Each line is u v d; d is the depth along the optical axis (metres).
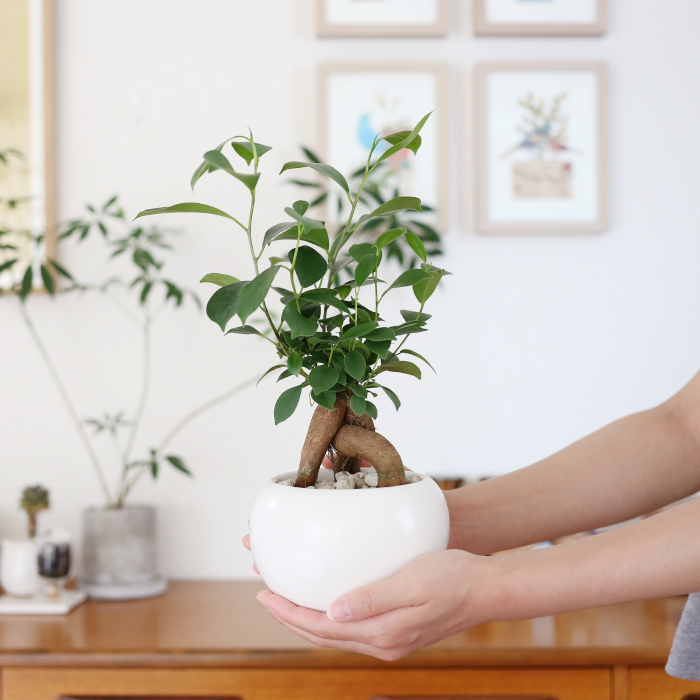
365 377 0.63
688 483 0.79
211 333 1.51
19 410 1.51
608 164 1.50
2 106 1.50
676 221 1.51
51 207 1.49
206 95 1.51
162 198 1.51
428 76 1.49
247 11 1.51
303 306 0.62
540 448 1.51
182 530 1.52
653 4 1.51
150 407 1.51
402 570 0.56
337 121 1.50
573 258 1.52
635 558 0.57
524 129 1.50
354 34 1.48
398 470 0.60
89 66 1.51
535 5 1.49
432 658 1.12
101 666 1.13
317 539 0.56
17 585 1.34
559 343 1.52
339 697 1.14
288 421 1.51
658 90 1.51
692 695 1.13
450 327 1.52
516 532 0.78
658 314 1.52
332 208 1.49
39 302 1.51
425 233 1.47
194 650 1.12
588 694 1.13
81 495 1.51
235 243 1.51
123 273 1.51
